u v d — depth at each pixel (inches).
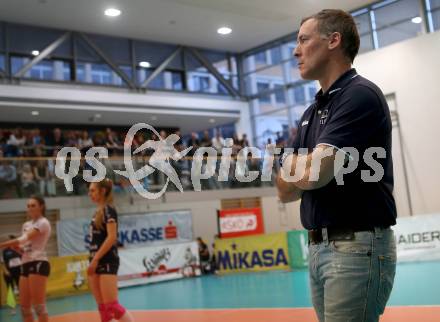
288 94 839.1
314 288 86.8
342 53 85.3
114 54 761.0
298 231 600.4
